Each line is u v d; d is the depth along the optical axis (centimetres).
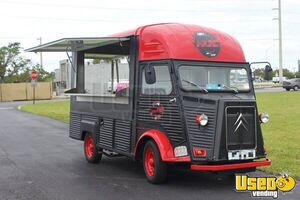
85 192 835
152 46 927
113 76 1143
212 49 912
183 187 868
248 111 850
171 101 864
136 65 967
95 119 1120
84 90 1222
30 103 4650
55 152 1334
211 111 829
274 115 2303
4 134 1825
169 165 892
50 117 2697
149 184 897
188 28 932
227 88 898
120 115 1009
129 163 1140
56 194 822
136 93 957
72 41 1043
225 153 823
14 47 7656
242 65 931
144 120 931
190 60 887
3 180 944
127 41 1008
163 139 872
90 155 1145
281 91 5403
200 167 811
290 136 1551
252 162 850
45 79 7856
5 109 3656
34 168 1077
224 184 894
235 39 965
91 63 1213
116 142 1024
